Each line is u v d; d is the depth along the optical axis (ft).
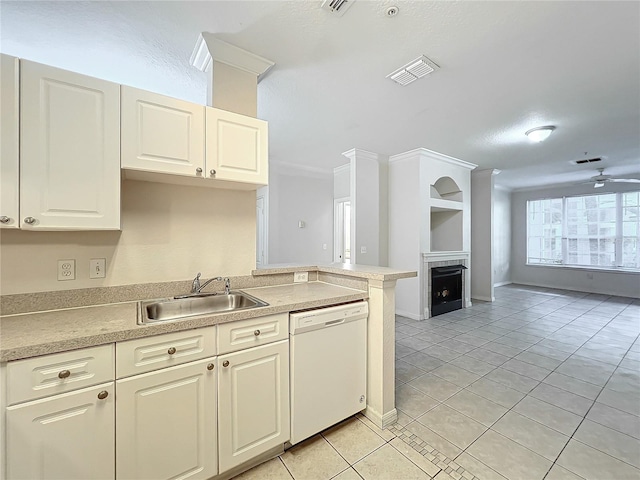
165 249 6.21
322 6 5.31
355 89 8.35
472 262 19.76
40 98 4.28
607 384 8.22
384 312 6.42
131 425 4.07
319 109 9.68
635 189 20.06
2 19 5.54
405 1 5.21
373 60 6.98
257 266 8.04
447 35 6.12
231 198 6.98
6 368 3.35
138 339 4.13
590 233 21.98
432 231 18.52
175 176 5.55
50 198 4.35
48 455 3.57
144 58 6.86
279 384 5.38
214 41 6.20
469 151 14.58
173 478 4.38
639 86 8.21
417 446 5.75
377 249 15.44
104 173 4.72
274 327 5.34
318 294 6.47
